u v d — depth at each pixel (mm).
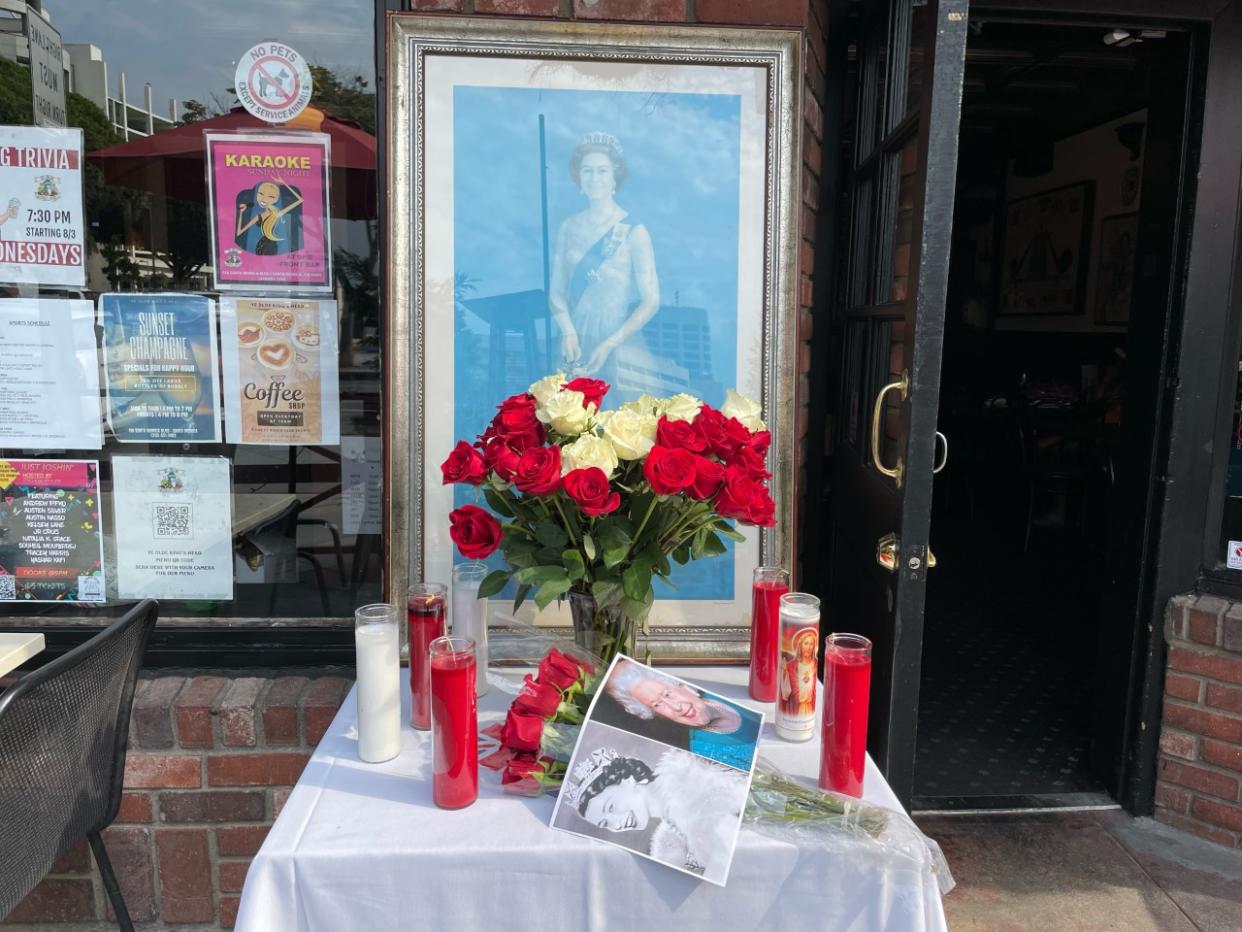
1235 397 2520
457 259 1926
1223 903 2338
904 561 1757
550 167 1927
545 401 1418
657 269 1957
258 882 1178
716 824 1219
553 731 1340
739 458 1370
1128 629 2689
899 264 2230
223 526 2150
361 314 2090
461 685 1255
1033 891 2387
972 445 6281
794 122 1938
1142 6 2340
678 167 1944
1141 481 2611
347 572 2168
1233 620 2469
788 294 1966
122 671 1735
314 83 2016
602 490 1285
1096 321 6039
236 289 2078
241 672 2164
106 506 2141
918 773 2955
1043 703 3480
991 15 2398
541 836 1229
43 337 2088
